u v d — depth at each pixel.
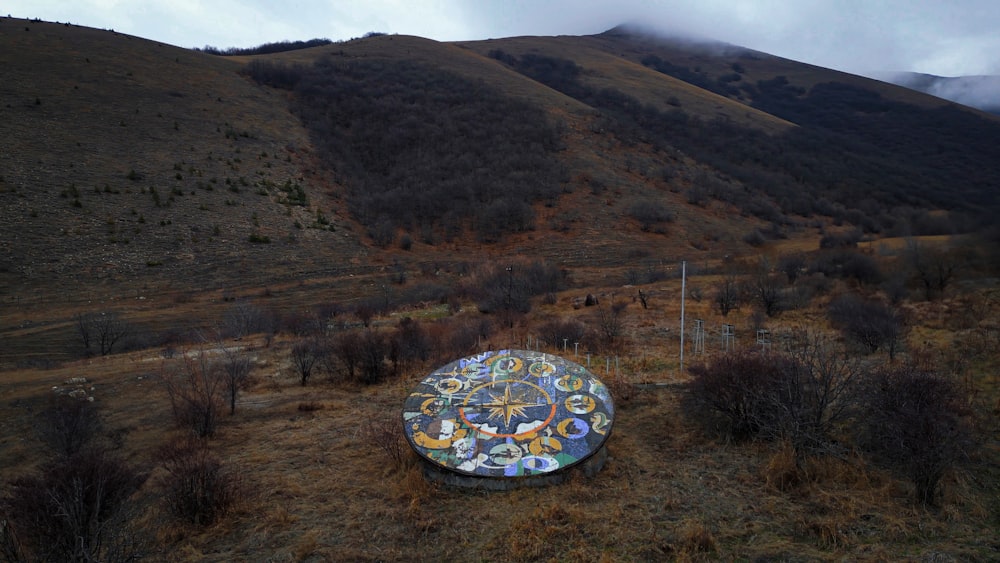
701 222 53.78
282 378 15.58
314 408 12.68
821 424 8.86
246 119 61.78
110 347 22.30
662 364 14.92
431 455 8.43
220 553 7.03
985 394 10.58
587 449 8.39
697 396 10.32
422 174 58.84
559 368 10.40
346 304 30.67
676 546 6.59
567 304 26.70
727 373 9.99
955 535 6.48
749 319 20.36
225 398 13.36
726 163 72.69
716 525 7.08
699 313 22.83
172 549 7.12
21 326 25.69
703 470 8.69
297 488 8.71
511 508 7.68
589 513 7.43
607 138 72.44
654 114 88.88
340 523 7.63
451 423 9.00
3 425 12.36
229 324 24.62
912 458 7.35
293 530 7.50
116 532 6.47
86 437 10.52
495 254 45.16
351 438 10.75
